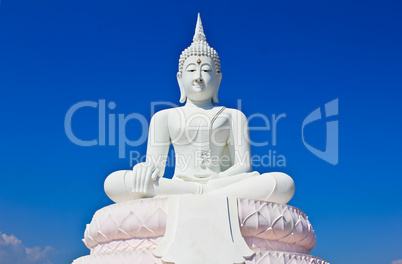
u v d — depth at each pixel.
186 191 9.59
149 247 8.76
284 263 8.59
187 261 8.20
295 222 9.16
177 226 8.52
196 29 11.86
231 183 9.82
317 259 9.21
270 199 9.56
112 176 9.83
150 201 8.88
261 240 8.90
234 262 8.27
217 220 8.58
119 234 8.98
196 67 11.11
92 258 9.02
